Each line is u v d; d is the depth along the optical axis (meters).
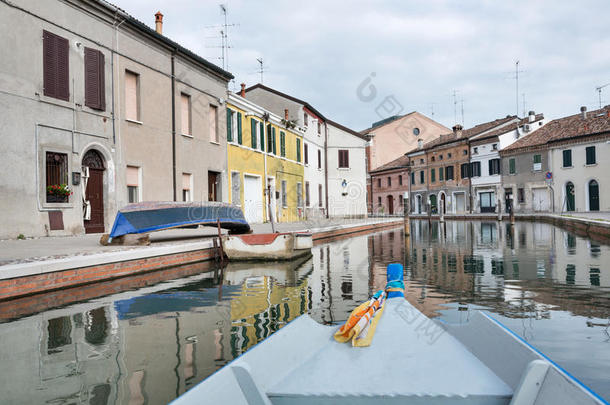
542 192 40.38
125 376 3.70
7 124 12.17
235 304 6.50
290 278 8.97
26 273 6.85
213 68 21.31
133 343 4.61
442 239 18.50
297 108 33.22
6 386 3.49
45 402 3.20
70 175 13.98
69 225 13.95
